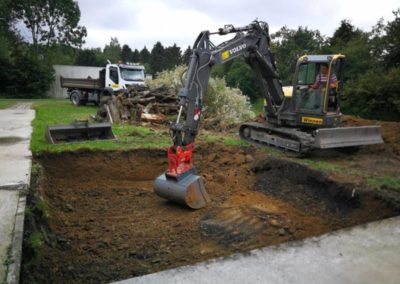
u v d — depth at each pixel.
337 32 38.88
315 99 9.11
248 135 10.88
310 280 3.29
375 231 4.38
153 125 13.26
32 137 9.55
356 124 13.18
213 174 8.07
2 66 32.53
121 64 19.19
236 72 38.22
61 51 46.25
